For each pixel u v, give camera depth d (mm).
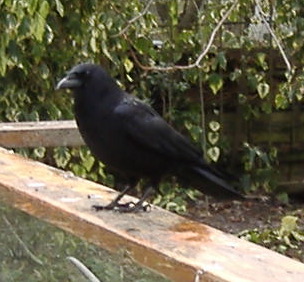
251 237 7113
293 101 8312
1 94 6887
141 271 2271
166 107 8469
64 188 3119
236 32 8289
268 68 8461
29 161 3744
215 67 7762
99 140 3223
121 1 7164
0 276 2695
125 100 3242
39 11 5988
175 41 8008
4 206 2977
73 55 6926
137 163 3225
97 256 2408
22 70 6844
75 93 3232
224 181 3283
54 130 4285
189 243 2336
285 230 7172
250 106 8672
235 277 1967
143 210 2898
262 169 8812
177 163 3275
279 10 7688
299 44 7789
